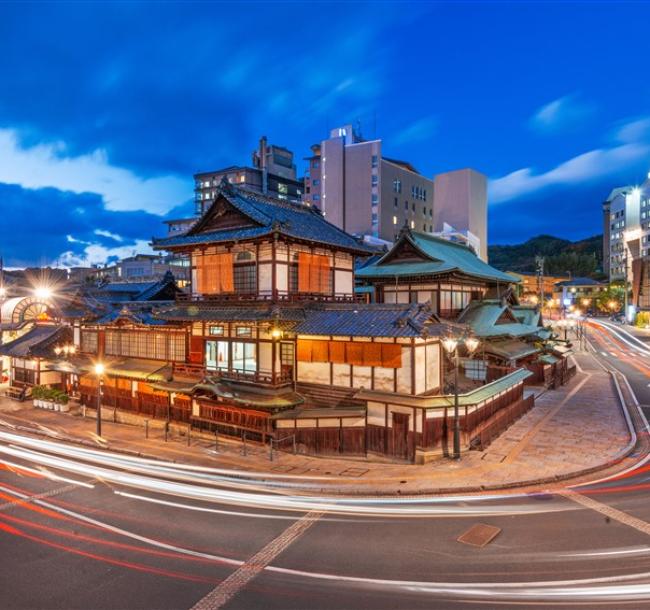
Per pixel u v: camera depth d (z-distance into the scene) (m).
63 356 40.72
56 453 26.91
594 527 16.00
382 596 12.12
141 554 14.62
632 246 122.62
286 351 28.64
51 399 39.12
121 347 36.62
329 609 11.61
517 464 23.00
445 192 108.44
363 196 97.25
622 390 44.53
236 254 30.45
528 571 13.20
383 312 26.33
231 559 14.23
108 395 36.28
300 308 29.05
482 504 18.38
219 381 28.55
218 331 30.78
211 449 27.09
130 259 112.56
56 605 11.91
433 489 19.86
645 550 14.30
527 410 35.16
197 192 126.19
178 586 12.76
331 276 33.38
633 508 17.62
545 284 132.38
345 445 25.64
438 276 41.47
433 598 11.98
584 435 28.38
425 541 15.20
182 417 31.67
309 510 18.09
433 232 108.38
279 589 12.55
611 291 129.00
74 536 15.93
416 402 23.64
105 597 12.27
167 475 22.56
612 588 12.25
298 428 26.34
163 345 33.94
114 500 19.28
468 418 25.20
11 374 45.28
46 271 96.00
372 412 25.27
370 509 18.09
